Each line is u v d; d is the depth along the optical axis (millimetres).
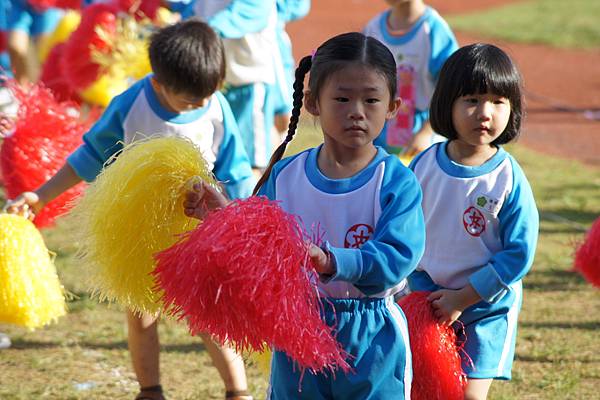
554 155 25859
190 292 6336
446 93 8516
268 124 14273
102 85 14836
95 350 12164
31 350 12109
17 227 9562
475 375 8398
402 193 7031
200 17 14016
